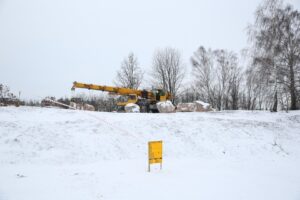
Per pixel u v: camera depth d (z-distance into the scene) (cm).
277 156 1311
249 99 4253
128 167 1018
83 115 1617
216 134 1508
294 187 762
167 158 1233
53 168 986
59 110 1678
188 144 1395
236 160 1226
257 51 2302
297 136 1578
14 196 674
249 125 1664
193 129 1541
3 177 848
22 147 1145
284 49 2242
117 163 1095
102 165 1051
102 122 1477
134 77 3953
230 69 4762
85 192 703
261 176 895
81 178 840
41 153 1123
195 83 4797
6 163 1027
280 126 1706
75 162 1108
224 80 4750
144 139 1388
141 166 1040
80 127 1380
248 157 1291
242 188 742
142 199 651
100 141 1280
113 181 806
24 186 757
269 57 2227
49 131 1294
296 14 2320
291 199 660
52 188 738
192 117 1742
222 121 1697
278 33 2247
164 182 798
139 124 1530
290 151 1379
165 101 2306
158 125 1548
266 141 1477
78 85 2134
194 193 696
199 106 2439
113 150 1238
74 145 1216
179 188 738
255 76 2278
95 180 816
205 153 1327
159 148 967
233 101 4688
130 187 746
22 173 902
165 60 4400
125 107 2214
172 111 2239
